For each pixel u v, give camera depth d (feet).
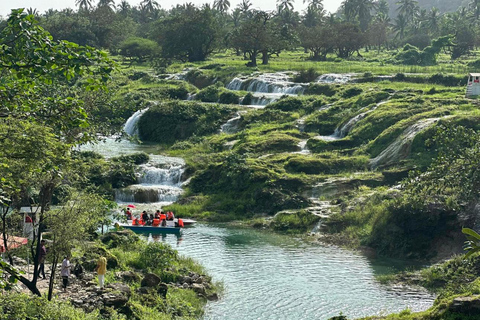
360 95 248.11
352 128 217.15
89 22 547.49
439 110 199.21
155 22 521.24
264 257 124.26
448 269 105.50
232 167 184.03
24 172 57.88
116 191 181.16
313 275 110.63
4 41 44.98
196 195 182.09
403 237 127.44
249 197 173.37
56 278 91.50
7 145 47.96
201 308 91.56
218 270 113.60
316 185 171.01
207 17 455.63
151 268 106.93
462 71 339.98
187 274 107.04
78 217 77.92
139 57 478.59
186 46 450.71
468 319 64.69
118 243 120.47
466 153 102.63
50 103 51.57
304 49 586.45
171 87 326.44
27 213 95.20
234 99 299.17
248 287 102.68
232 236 145.07
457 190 112.98
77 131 77.61
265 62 424.87
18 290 45.96
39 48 44.96
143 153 211.00
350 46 489.26
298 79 330.54
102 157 207.21
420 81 296.71
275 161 191.62
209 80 363.76
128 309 79.51
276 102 267.59
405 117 206.69
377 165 182.50
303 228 150.30
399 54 444.14
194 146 239.91
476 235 43.19
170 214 156.76
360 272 113.09
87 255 100.78
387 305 92.84
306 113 255.09
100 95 119.55
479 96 219.00
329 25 510.99
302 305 93.15
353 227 141.59
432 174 107.24
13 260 95.61
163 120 268.21
